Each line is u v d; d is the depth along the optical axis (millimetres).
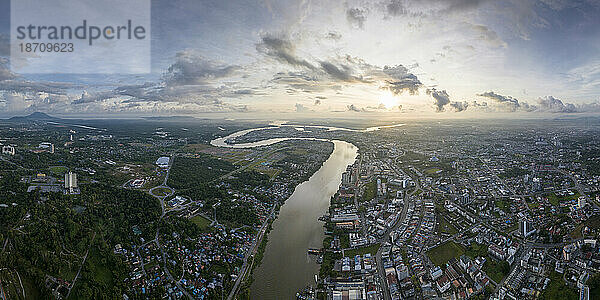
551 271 181375
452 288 172125
